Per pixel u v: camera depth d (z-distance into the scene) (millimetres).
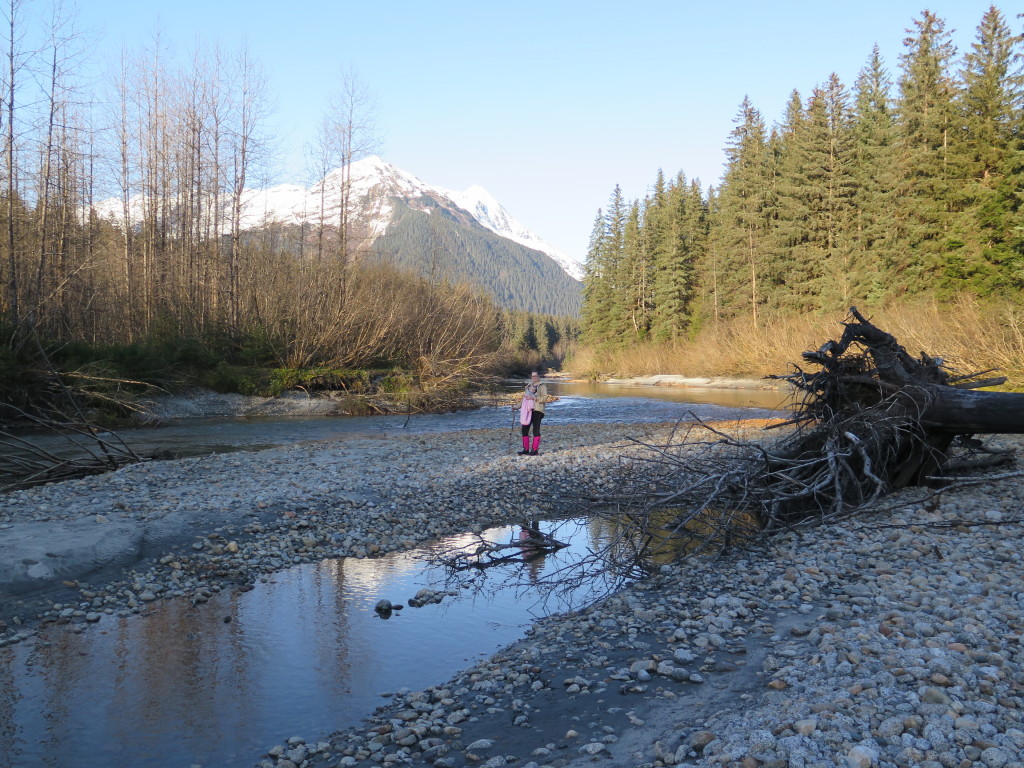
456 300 38875
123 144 31031
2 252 24703
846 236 47875
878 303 41219
